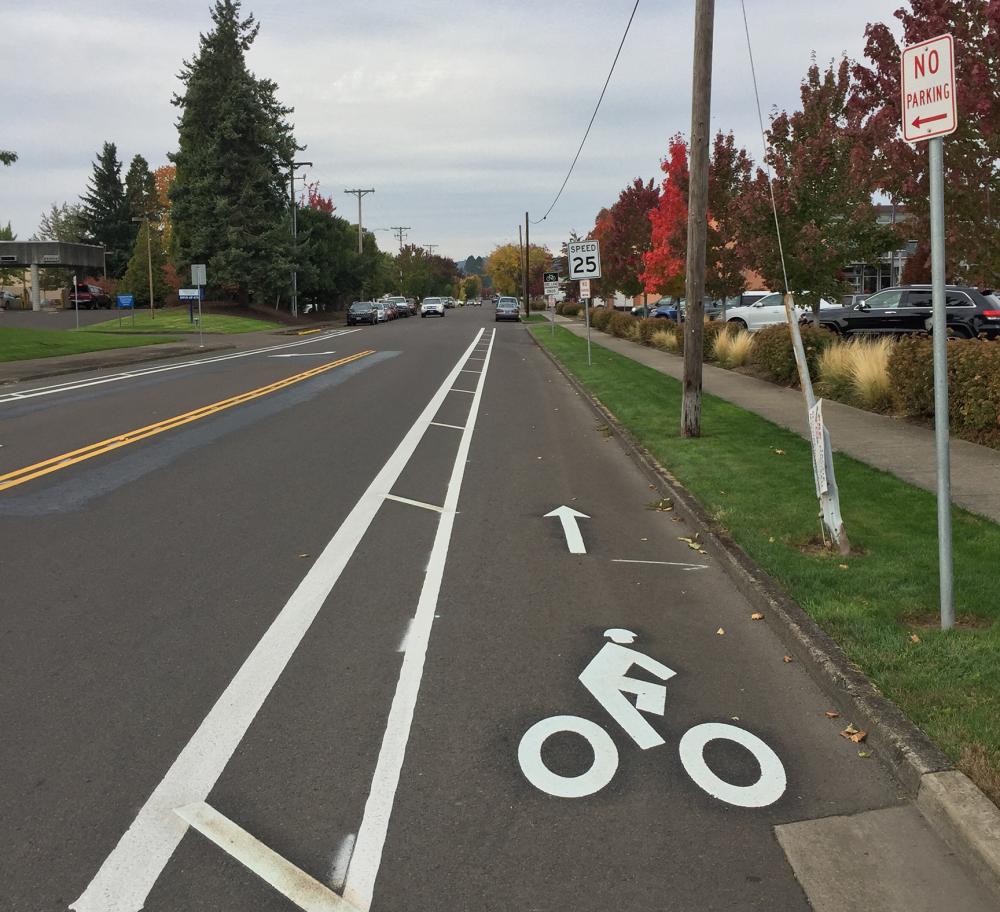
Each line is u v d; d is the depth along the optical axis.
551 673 4.90
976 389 10.91
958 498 8.23
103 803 3.62
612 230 45.47
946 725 3.98
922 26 10.31
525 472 10.58
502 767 3.92
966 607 5.43
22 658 5.04
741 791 3.75
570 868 3.24
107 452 11.45
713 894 3.11
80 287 69.69
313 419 14.56
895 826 3.51
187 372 23.73
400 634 5.44
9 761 3.95
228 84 56.62
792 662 5.07
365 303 62.62
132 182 95.44
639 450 11.41
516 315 65.50
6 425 13.85
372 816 3.54
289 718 4.36
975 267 11.09
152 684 4.72
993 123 9.93
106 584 6.30
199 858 3.27
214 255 57.97
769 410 14.59
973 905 3.07
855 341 17.11
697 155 11.67
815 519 7.59
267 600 6.00
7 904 3.02
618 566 6.89
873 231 19.77
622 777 3.85
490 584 6.41
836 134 19.03
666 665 5.03
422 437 12.95
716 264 26.88
